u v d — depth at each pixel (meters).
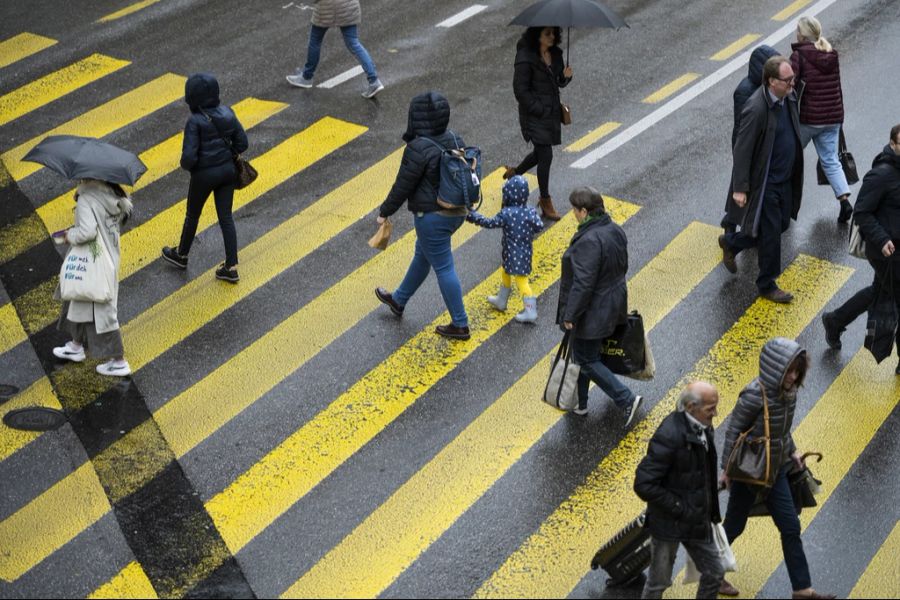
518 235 17.62
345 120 24.16
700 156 22.56
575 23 19.39
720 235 20.30
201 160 18.44
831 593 13.52
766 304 18.61
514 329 18.17
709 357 17.45
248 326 18.34
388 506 14.78
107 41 27.58
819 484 13.28
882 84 24.77
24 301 19.11
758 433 12.59
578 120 24.02
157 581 13.75
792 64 19.72
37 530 14.50
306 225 20.86
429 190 16.92
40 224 21.09
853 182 20.39
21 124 24.12
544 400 15.66
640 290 18.95
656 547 12.56
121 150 16.53
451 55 26.73
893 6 28.48
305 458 15.63
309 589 13.59
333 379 17.14
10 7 29.38
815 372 17.19
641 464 12.16
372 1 29.67
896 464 15.47
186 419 16.41
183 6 29.45
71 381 17.17
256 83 25.59
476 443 15.86
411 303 18.86
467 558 13.98
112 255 16.56
